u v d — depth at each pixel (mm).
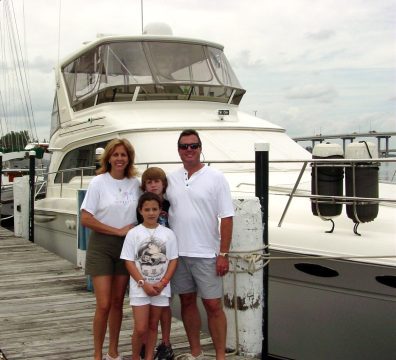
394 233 4586
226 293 4293
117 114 8094
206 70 8805
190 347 4176
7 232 12375
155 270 3611
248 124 8219
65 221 9094
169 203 3779
